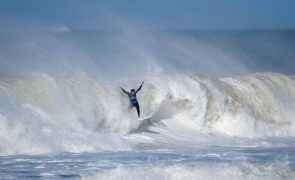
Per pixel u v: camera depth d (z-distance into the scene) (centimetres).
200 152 8731
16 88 9075
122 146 9062
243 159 7888
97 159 7731
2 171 6762
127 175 6122
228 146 9756
